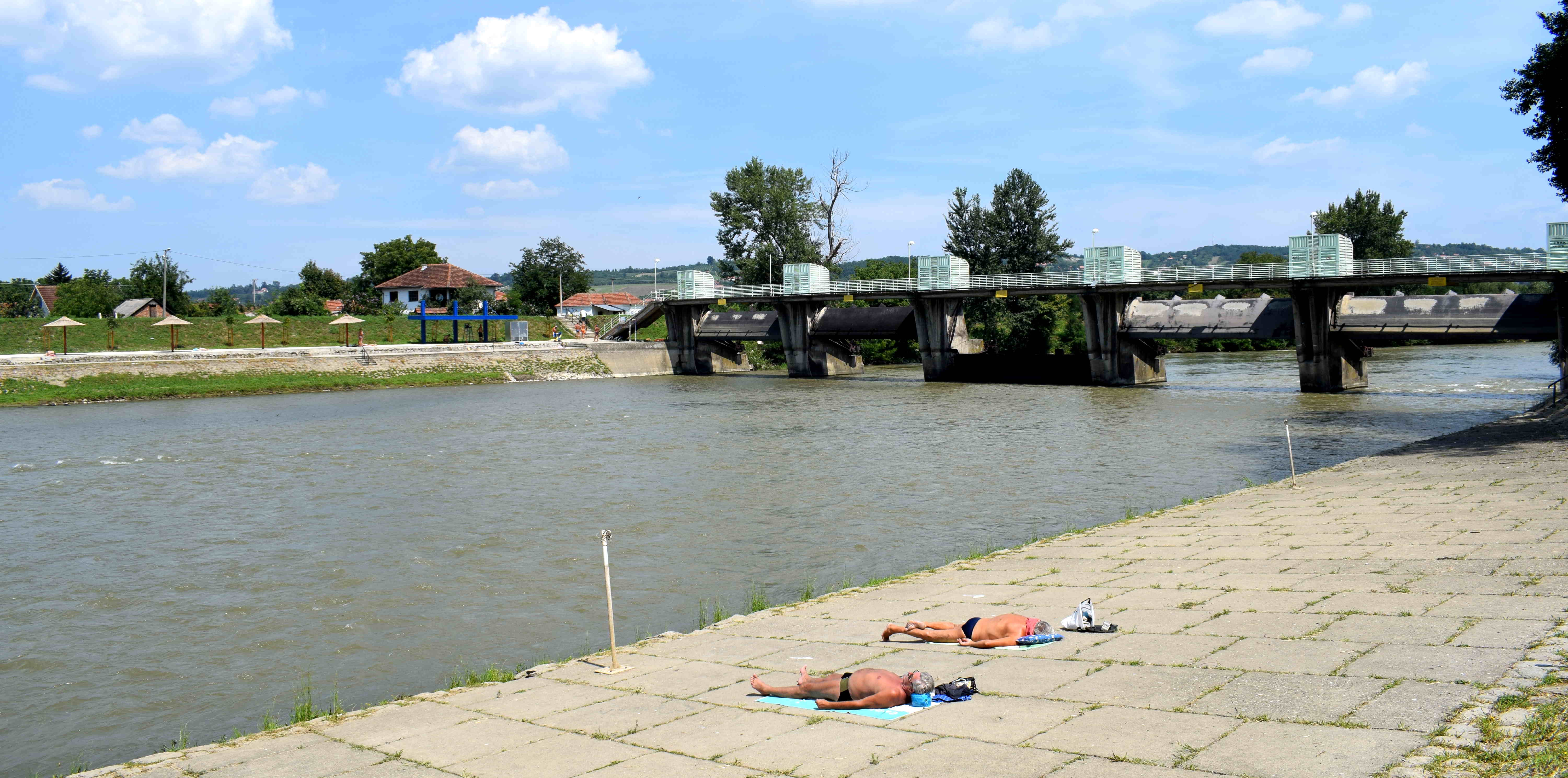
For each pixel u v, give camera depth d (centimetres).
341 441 5144
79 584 2480
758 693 1321
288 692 1750
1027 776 929
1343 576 1778
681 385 9150
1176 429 5122
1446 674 1144
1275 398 6562
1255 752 947
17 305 15150
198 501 3528
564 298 15775
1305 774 883
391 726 1316
